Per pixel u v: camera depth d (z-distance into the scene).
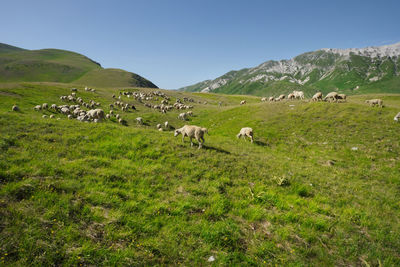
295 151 18.08
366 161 14.93
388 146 16.56
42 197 5.84
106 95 53.84
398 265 5.56
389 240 6.55
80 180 7.29
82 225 5.32
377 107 26.08
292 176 11.05
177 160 10.68
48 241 4.64
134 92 66.81
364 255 5.90
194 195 7.84
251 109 35.00
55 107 28.41
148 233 5.56
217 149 14.19
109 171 8.27
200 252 5.21
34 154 8.59
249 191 8.71
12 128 11.05
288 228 6.59
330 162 15.12
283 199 8.38
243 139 21.30
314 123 23.44
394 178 11.91
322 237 6.38
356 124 21.48
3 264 3.92
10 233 4.51
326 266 5.34
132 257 4.73
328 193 9.66
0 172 6.46
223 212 6.97
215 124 31.53
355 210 8.09
